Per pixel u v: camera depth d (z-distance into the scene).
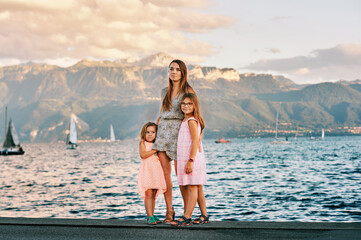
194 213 17.30
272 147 145.88
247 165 54.31
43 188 30.11
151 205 5.09
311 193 23.97
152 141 5.16
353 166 49.84
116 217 17.28
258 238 3.92
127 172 46.31
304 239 3.84
